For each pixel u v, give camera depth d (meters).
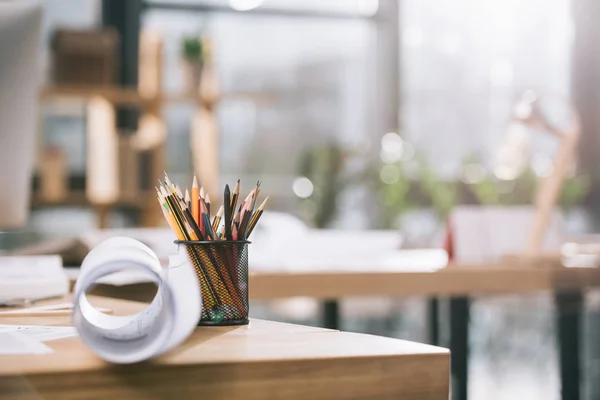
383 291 1.63
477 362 4.89
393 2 6.75
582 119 6.55
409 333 5.37
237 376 0.65
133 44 6.11
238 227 0.92
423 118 6.83
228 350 0.70
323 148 6.40
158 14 6.29
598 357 3.84
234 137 6.59
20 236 5.43
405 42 6.81
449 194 6.21
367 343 0.75
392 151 6.43
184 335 0.65
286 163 6.68
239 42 6.55
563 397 1.99
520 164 6.07
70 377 0.60
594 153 6.49
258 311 5.56
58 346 0.71
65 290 1.19
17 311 1.01
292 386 0.66
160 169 4.91
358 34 6.77
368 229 6.59
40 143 5.69
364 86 6.80
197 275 0.90
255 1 6.53
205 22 6.42
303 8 6.63
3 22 1.41
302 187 6.45
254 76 6.62
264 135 6.64
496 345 5.30
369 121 6.81
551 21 6.75
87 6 6.07
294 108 6.70
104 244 0.69
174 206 0.92
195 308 0.65
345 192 6.56
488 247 2.27
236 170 6.60
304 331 0.84
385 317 5.66
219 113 6.55
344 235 2.00
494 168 6.52
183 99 4.90
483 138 6.82
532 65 6.79
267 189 6.62
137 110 5.99
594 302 4.31
